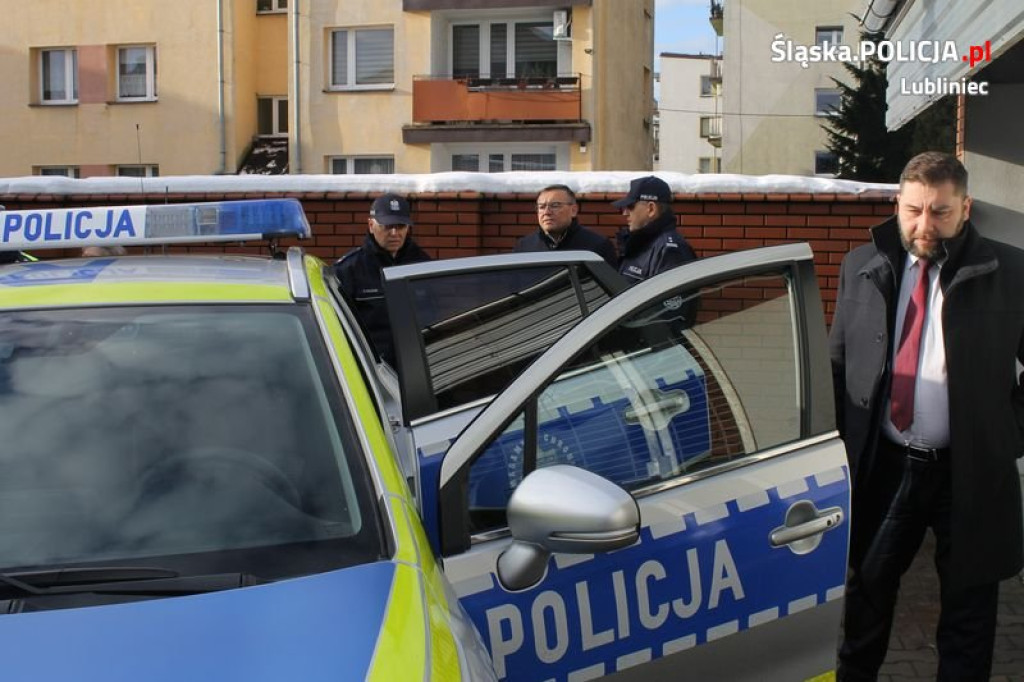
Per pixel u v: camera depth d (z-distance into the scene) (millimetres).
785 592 2809
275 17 26375
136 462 2295
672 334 2881
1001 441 3250
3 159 26578
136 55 26203
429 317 3375
